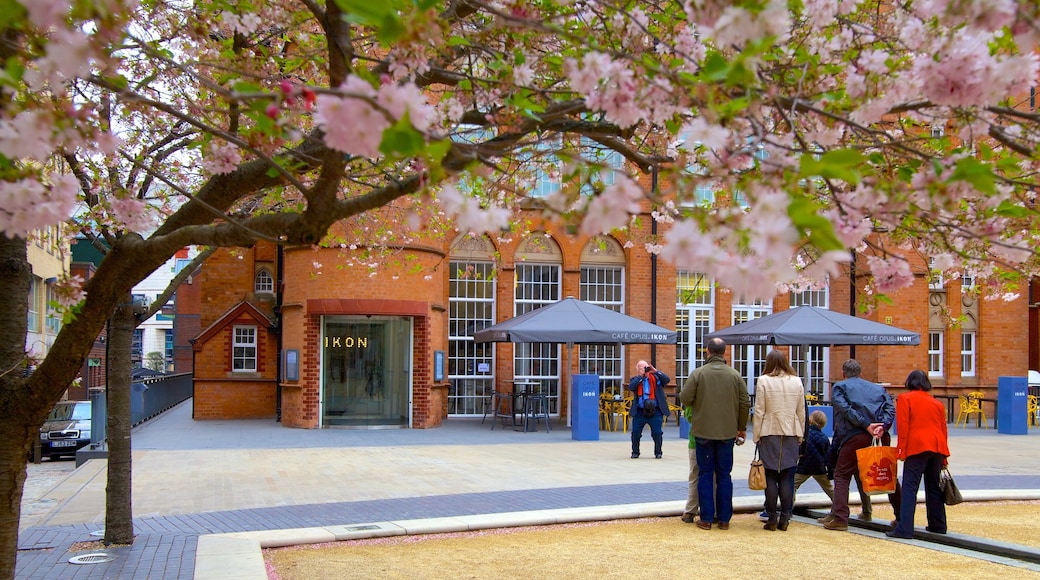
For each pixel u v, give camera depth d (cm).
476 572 715
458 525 893
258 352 2411
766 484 923
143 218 493
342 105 260
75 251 3991
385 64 487
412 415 2089
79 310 506
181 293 5603
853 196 343
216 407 2372
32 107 314
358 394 2091
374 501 1060
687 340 2516
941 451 865
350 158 463
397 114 263
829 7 405
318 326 2062
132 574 691
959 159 323
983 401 2473
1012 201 424
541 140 428
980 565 753
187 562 727
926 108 394
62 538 850
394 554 786
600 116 520
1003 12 282
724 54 421
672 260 272
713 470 929
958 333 2597
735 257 260
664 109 339
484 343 2383
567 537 871
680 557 777
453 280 2348
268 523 916
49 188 348
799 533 904
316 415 2061
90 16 307
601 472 1342
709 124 321
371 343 2098
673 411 2297
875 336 1766
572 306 1961
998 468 1465
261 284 2534
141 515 970
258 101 338
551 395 2455
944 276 539
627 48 426
